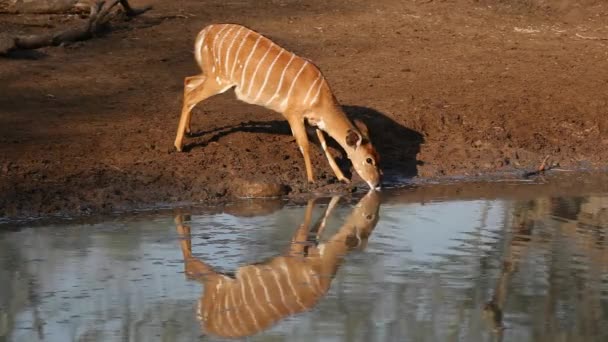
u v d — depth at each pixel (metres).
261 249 21.81
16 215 23.72
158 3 41.47
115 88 31.78
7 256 20.97
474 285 19.92
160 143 27.67
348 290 19.61
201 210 24.77
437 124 30.73
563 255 21.72
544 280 20.22
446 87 33.22
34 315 18.06
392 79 33.78
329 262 21.09
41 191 24.58
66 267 20.39
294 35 38.06
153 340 17.19
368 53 36.50
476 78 34.16
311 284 19.86
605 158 30.34
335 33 38.50
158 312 18.36
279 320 18.19
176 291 19.34
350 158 27.09
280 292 19.45
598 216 24.83
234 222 23.78
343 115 26.84
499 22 40.53
